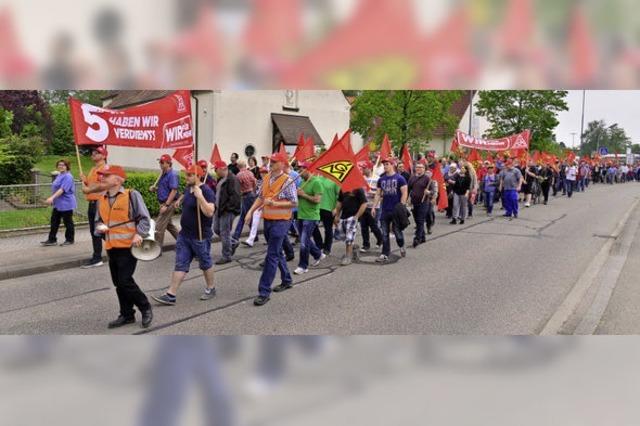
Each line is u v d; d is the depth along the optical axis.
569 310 6.29
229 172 9.04
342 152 7.73
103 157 8.12
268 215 6.59
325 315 6.09
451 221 14.72
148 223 5.57
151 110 7.79
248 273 8.30
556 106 28.42
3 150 17.25
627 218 16.36
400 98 25.56
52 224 10.04
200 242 6.58
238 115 23.28
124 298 5.72
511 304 6.55
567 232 12.95
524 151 20.78
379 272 8.34
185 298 6.84
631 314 6.12
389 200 9.19
